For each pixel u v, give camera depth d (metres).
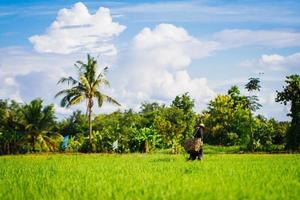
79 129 80.38
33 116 51.12
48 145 51.66
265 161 17.97
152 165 15.02
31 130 50.94
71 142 51.34
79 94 48.44
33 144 51.00
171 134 65.50
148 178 9.91
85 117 84.12
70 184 9.24
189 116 76.25
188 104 80.25
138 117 76.44
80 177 10.83
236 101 90.44
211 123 77.81
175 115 75.44
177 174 10.85
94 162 19.14
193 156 18.50
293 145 50.47
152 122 70.94
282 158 22.00
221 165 14.65
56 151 51.62
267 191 7.56
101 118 84.44
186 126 74.94
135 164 16.09
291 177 10.05
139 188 8.02
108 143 46.56
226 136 75.31
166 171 11.97
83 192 7.91
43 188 8.73
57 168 14.70
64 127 83.75
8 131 49.22
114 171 12.57
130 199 6.96
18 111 52.84
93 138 48.12
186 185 8.27
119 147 45.88
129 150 46.03
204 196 6.92
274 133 67.44
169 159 20.05
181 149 43.59
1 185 9.59
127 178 10.11
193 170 12.01
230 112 76.94
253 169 12.57
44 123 51.66
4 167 16.25
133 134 46.44
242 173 11.04
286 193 7.39
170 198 6.87
